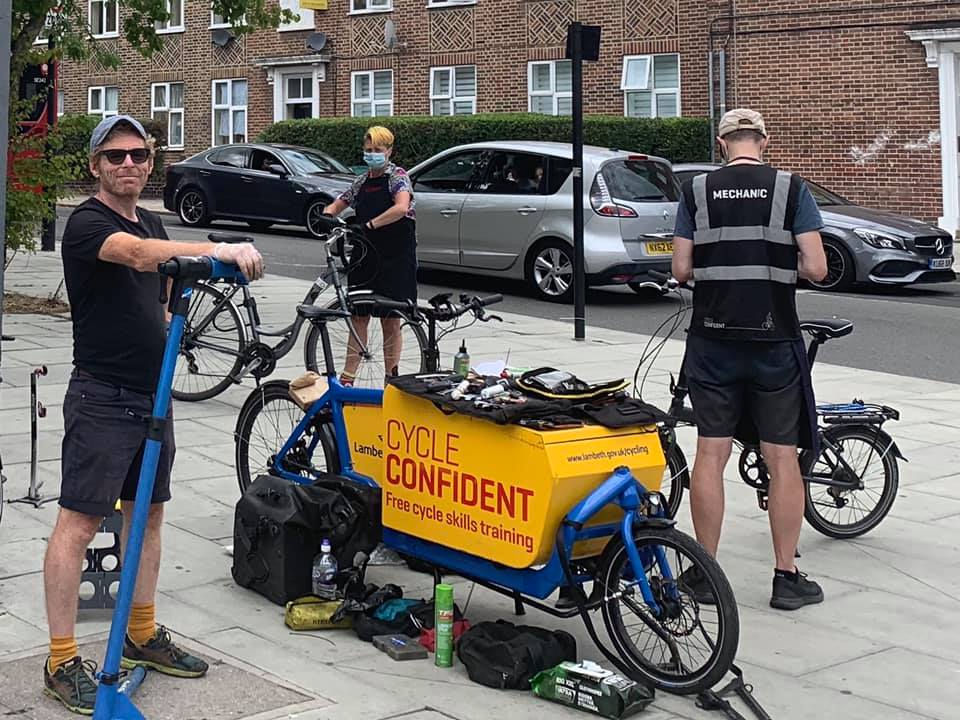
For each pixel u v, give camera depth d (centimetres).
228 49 3241
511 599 557
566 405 475
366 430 560
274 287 1522
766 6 2330
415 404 505
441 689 461
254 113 3212
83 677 433
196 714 429
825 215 1650
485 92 2772
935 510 712
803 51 2295
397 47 2898
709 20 2408
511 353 1154
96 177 446
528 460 459
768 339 532
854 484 644
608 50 2577
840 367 1152
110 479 434
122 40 3472
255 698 443
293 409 625
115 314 435
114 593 516
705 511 550
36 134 1353
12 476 708
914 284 1738
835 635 527
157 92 3425
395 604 518
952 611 557
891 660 500
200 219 2427
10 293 1399
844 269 1619
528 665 461
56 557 434
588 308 1482
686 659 473
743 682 466
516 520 466
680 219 547
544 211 1490
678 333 1309
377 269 869
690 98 2480
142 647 463
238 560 553
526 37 2689
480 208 1542
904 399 1008
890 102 2212
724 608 445
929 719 446
